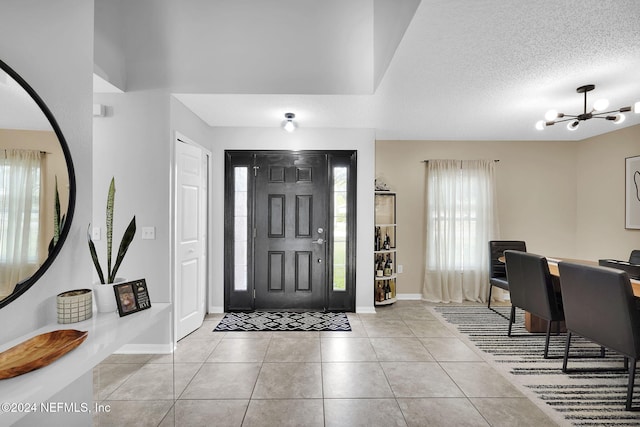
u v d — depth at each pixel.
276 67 3.09
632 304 2.12
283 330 3.59
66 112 1.55
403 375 2.61
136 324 1.55
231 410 2.13
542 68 2.56
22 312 1.35
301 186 4.25
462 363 2.82
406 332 3.55
